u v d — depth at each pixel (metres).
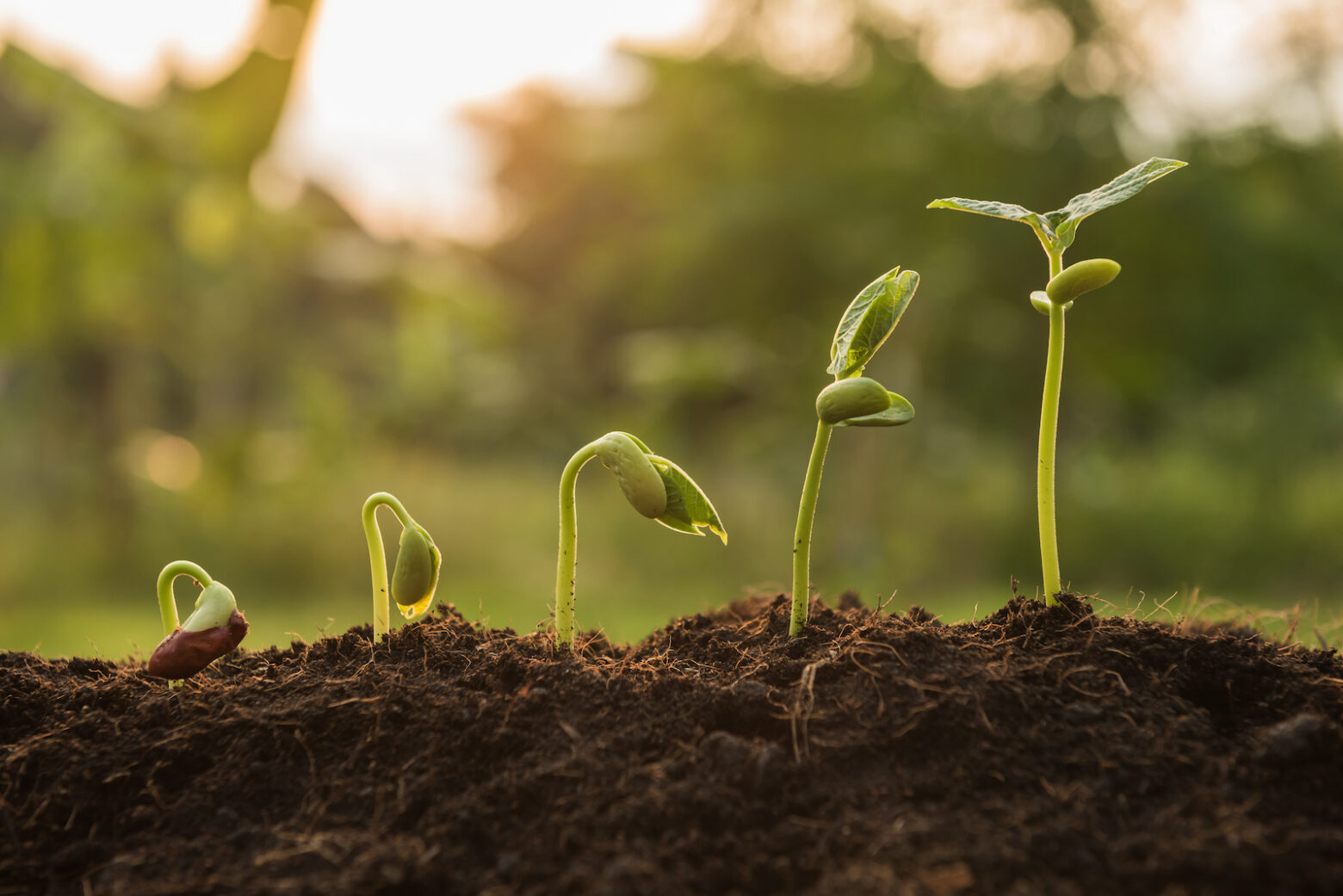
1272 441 7.36
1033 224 1.18
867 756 1.02
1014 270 6.04
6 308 5.67
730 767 1.00
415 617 1.30
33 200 5.52
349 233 9.12
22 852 0.99
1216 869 0.86
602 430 9.41
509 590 5.59
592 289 8.25
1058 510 7.02
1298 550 6.32
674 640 1.36
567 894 0.88
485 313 7.34
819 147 6.43
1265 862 0.86
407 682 1.17
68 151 5.77
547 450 9.91
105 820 1.03
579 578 5.89
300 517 6.24
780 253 6.52
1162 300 6.13
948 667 1.12
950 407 7.10
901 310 1.14
